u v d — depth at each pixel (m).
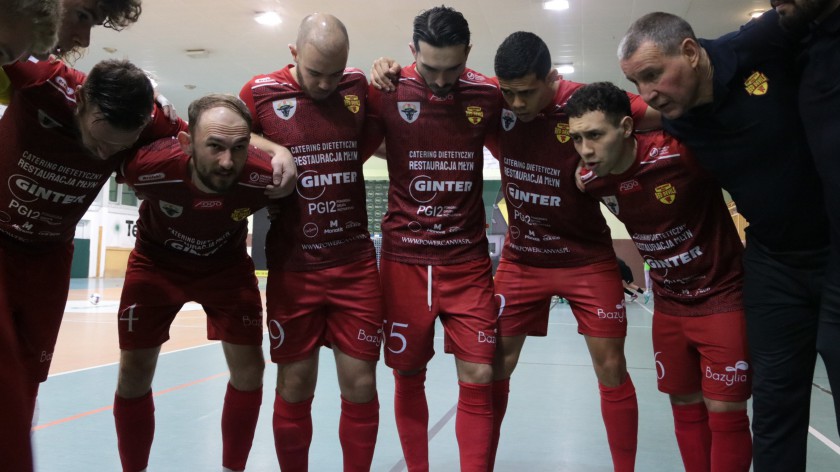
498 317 2.16
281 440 1.98
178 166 1.81
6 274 1.78
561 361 5.14
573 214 2.07
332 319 2.00
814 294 1.59
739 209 1.69
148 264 2.06
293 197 1.96
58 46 1.51
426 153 2.01
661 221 1.88
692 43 1.54
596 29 8.30
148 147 1.85
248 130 1.70
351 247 1.98
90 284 14.88
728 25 7.98
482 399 1.96
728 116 1.58
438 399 3.65
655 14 1.61
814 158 1.40
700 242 1.86
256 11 8.02
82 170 1.74
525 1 7.46
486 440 1.94
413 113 2.01
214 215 1.90
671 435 2.95
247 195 1.86
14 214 1.74
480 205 2.10
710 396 1.84
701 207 1.86
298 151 1.94
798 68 1.53
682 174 1.82
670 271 1.92
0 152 1.71
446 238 2.02
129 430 2.07
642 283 14.66
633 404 2.07
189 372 4.38
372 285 2.00
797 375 1.62
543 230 2.11
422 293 2.03
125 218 18.98
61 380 4.00
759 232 1.66
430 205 2.02
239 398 2.14
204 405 3.40
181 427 2.95
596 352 2.08
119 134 1.55
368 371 1.98
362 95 2.01
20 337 1.86
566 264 2.12
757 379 1.67
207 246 2.02
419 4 7.69
